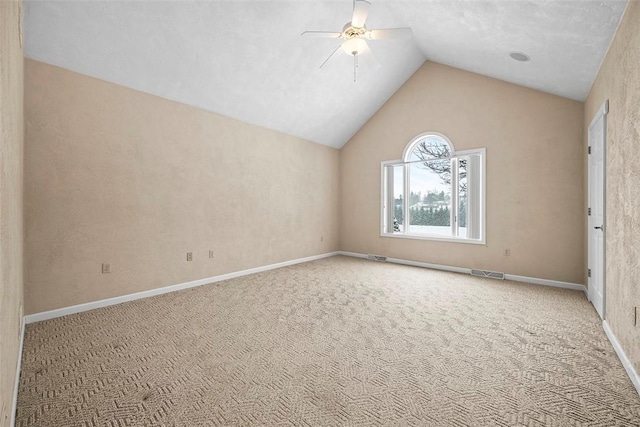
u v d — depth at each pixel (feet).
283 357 7.13
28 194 9.03
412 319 9.50
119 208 10.97
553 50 10.03
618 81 7.51
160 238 12.16
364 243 20.33
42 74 9.25
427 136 17.43
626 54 6.89
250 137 15.74
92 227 10.32
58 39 8.95
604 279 8.82
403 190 18.62
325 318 9.59
